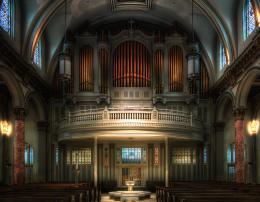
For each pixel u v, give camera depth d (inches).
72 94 1165.7
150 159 1186.6
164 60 1187.9
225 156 1155.3
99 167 1182.3
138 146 1192.2
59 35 1155.3
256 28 781.9
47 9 935.0
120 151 1189.7
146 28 1272.1
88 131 971.3
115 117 953.5
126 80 1186.6
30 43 932.6
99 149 1190.3
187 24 1189.1
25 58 917.2
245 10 890.1
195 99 1166.3
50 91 1171.3
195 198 436.8
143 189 1172.5
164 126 962.7
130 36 1200.8
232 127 1123.3
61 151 1184.8
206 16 1015.6
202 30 1155.9
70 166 1184.2
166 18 1226.6
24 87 920.3
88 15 1184.8
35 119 1151.6
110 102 1176.8
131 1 1140.5
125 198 869.8
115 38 1207.6
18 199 432.1
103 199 927.0
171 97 1172.5
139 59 1196.5
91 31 1195.3
